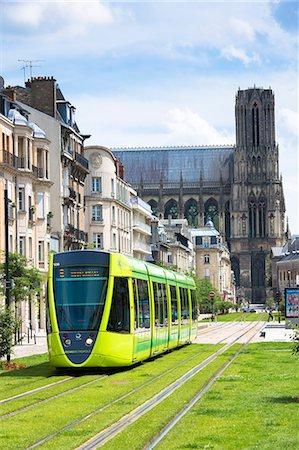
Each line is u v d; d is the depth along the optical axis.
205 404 33.50
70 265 50.84
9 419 30.02
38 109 123.00
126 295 52.09
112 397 36.50
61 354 49.69
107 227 150.50
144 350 56.72
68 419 29.88
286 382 42.47
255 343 84.00
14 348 79.50
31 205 106.44
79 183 138.25
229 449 23.67
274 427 27.28
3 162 97.31
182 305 76.44
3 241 96.75
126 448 24.17
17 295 85.88
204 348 75.81
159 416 29.95
